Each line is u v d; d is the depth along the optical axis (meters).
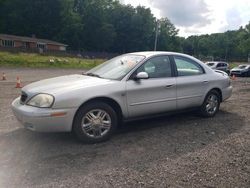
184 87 6.23
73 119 4.89
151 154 4.63
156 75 5.89
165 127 6.11
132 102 5.46
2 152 4.64
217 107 7.14
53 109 4.69
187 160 4.41
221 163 4.32
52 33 70.88
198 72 6.69
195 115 7.13
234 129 6.06
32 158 4.41
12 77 18.45
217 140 5.34
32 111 4.68
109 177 3.82
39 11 69.31
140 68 5.67
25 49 41.25
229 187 3.62
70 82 5.29
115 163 4.27
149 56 5.91
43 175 3.86
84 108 4.96
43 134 5.52
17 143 5.04
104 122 5.19
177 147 4.95
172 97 6.03
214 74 7.01
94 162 4.30
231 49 118.44
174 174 3.94
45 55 40.25
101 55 55.84
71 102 4.80
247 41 95.81
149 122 6.46
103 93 5.09
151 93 5.68
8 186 3.55
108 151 4.74
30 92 5.00
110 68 5.98
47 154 4.58
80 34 76.75
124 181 3.72
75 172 3.96
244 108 8.21
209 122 6.55
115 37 85.75
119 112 5.43
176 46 104.62
